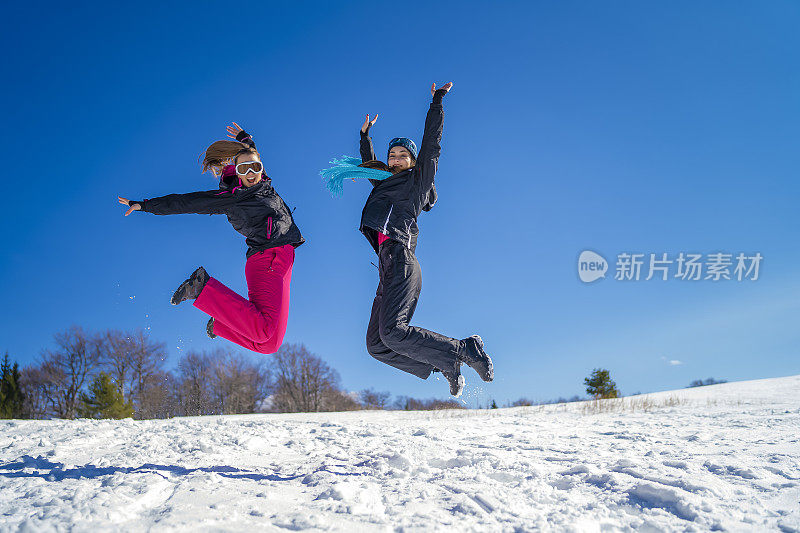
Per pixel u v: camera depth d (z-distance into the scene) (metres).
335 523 2.41
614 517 2.71
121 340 30.66
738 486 3.24
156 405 30.19
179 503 2.69
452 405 18.66
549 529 2.43
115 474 3.31
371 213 3.72
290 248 3.94
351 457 4.42
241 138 4.06
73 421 8.82
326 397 42.94
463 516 2.60
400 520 2.50
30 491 3.01
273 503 2.75
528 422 10.57
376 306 3.81
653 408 14.63
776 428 7.24
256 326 3.61
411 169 3.78
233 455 4.66
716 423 8.75
